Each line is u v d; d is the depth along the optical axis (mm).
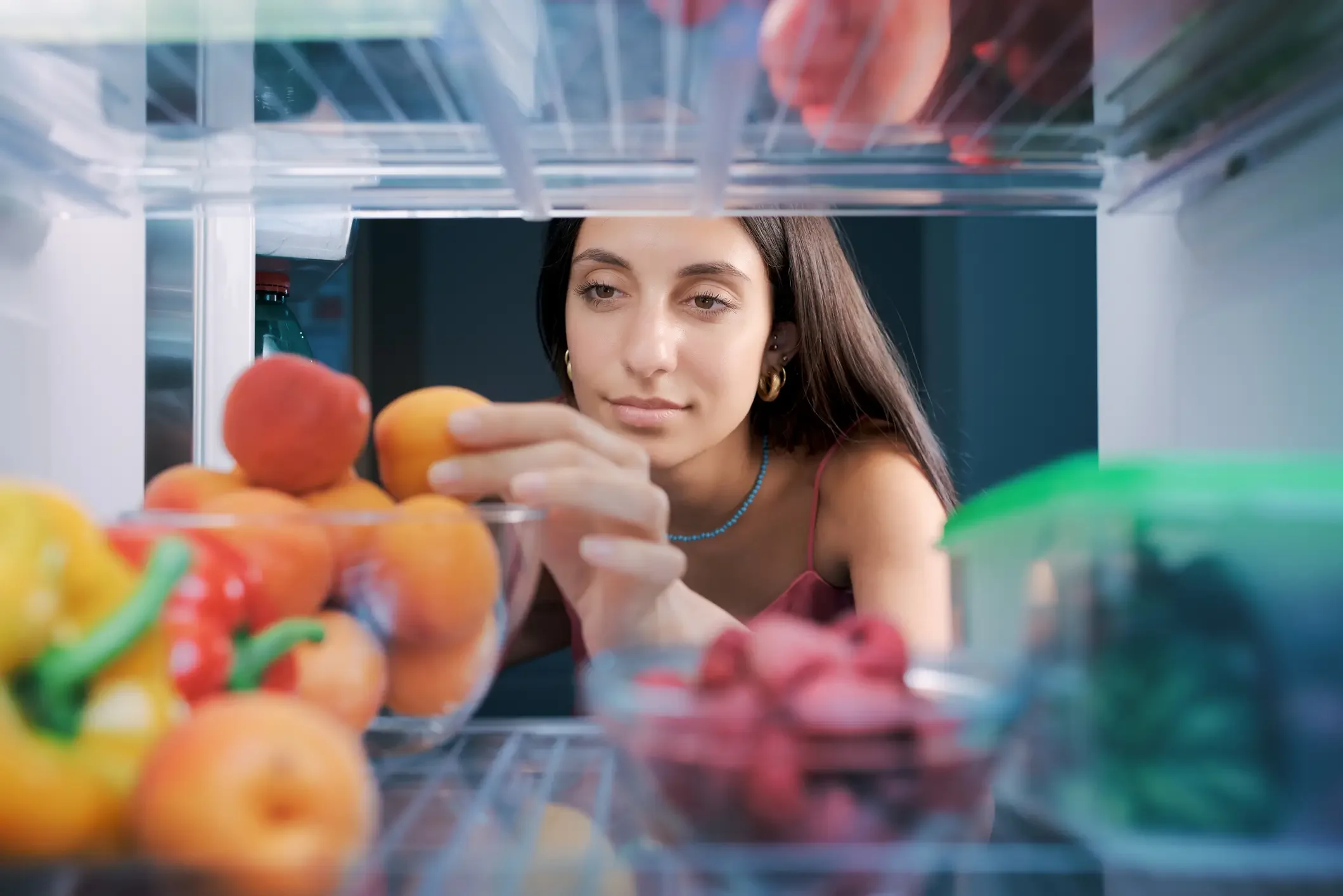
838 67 545
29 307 648
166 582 360
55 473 681
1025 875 360
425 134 648
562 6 480
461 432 577
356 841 336
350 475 535
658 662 442
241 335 857
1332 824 338
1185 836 349
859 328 1352
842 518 1355
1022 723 371
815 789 339
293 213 715
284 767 325
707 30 502
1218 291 605
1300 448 528
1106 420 749
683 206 698
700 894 347
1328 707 337
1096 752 360
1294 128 531
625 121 611
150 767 327
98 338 734
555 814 429
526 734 574
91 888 314
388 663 476
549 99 582
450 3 477
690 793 344
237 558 430
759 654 365
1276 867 341
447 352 3102
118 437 762
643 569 702
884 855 340
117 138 643
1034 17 503
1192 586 351
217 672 397
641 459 688
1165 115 594
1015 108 602
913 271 3059
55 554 353
